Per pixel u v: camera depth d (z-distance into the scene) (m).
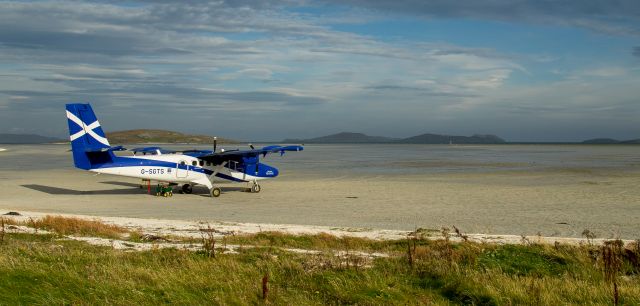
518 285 9.95
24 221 20.89
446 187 39.34
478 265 12.08
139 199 32.25
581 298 9.54
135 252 13.78
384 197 33.16
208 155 33.69
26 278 9.37
